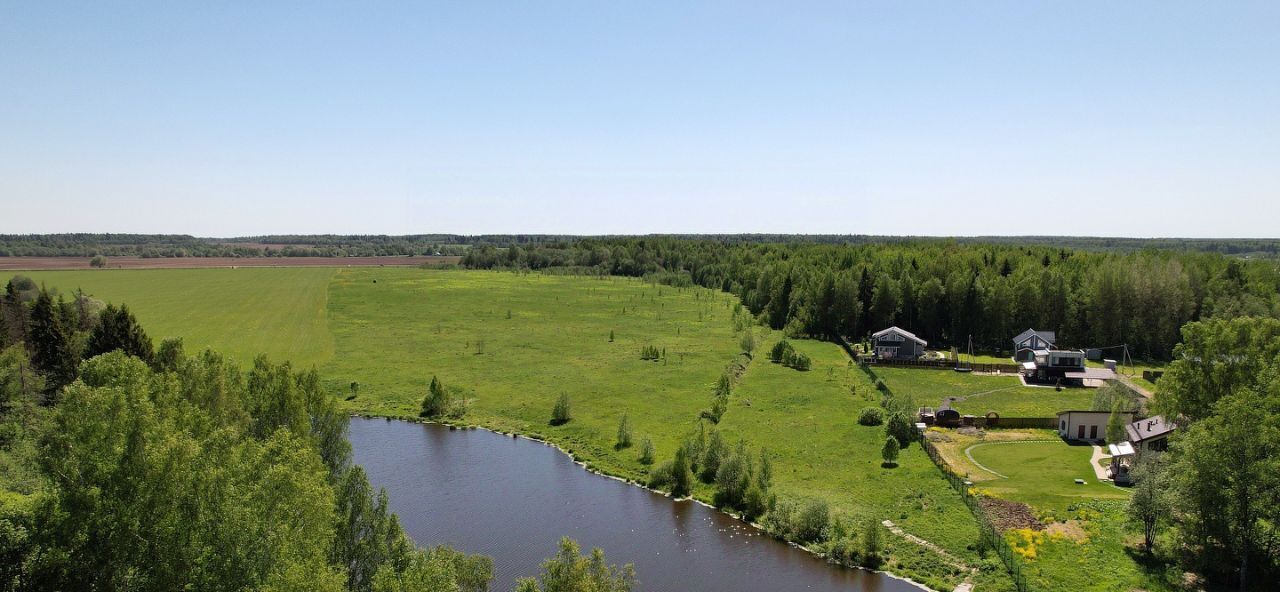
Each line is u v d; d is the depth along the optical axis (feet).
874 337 391.86
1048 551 155.22
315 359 364.17
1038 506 178.60
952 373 352.49
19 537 102.78
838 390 305.73
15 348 231.71
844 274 471.62
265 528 106.01
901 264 513.45
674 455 222.48
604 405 285.64
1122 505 177.68
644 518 186.09
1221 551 145.18
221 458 117.29
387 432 257.34
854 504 185.98
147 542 104.83
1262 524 154.10
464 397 297.74
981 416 261.65
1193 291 416.46
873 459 219.00
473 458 230.68
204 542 106.73
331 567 108.37
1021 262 497.46
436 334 440.04
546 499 197.77
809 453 225.35
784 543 171.94
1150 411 208.23
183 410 149.79
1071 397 304.50
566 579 106.42
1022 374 349.82
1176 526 156.15
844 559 161.27
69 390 110.83
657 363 360.69
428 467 222.28
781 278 518.37
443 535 175.22
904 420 236.43
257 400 181.16
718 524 182.80
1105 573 146.00
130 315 265.95
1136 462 179.63
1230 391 191.52
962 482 194.80
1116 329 405.59
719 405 266.36
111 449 107.86
